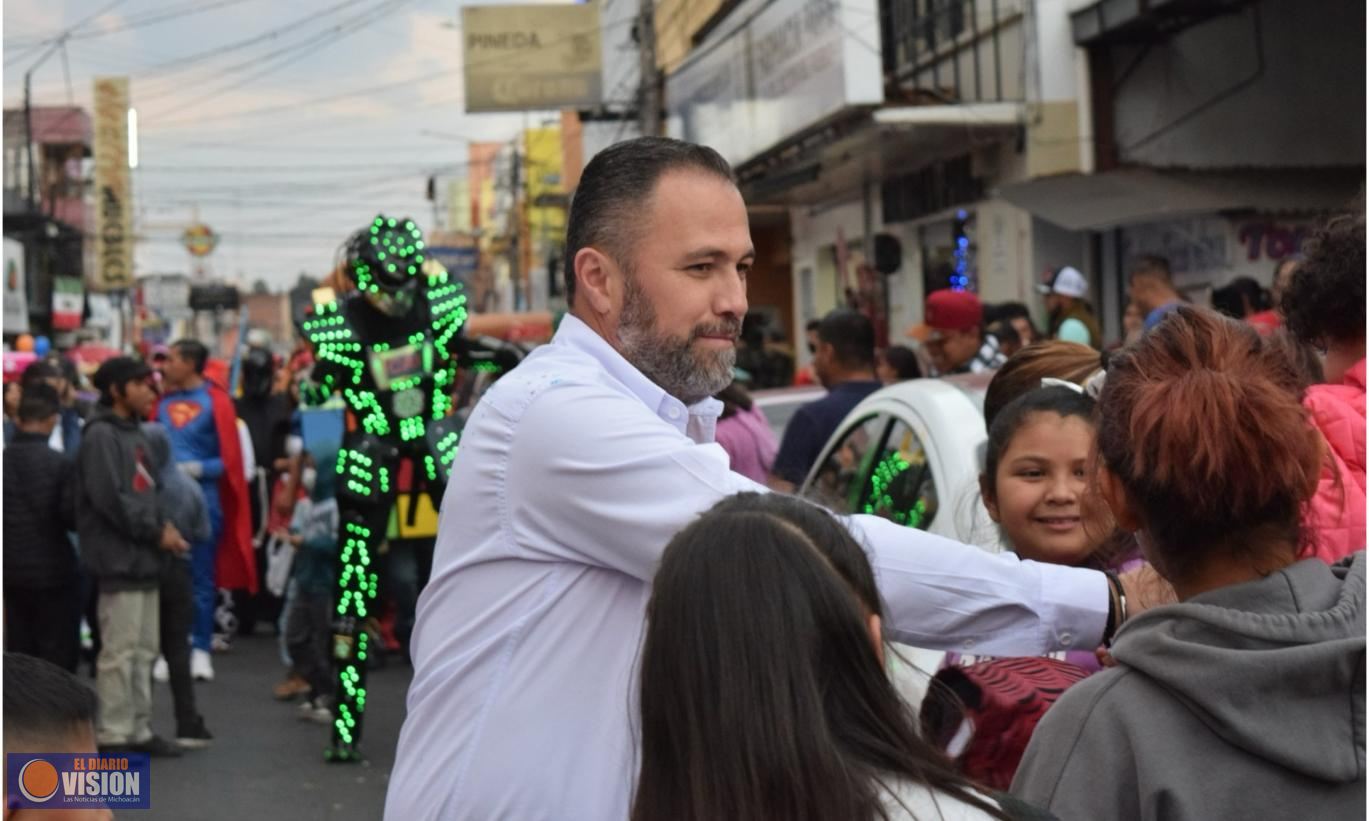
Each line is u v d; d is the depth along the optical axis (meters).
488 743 2.31
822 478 5.54
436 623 2.44
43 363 10.74
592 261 2.49
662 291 2.44
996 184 17.34
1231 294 8.45
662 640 1.78
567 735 2.29
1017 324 9.17
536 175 49.06
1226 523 2.13
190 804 6.72
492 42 27.77
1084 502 2.78
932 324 7.89
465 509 2.42
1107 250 16.22
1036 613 2.35
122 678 7.66
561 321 2.58
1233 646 2.06
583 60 27.77
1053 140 16.02
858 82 15.86
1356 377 2.91
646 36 21.69
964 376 5.17
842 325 7.09
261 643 11.82
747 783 1.70
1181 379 2.16
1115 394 2.24
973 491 3.93
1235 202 13.73
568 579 2.33
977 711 2.46
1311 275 3.07
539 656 2.32
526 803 2.28
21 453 8.00
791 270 27.08
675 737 1.75
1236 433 2.10
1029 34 16.09
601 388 2.36
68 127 47.84
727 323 2.47
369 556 7.44
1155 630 2.11
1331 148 14.18
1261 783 2.03
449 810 2.32
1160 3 14.06
